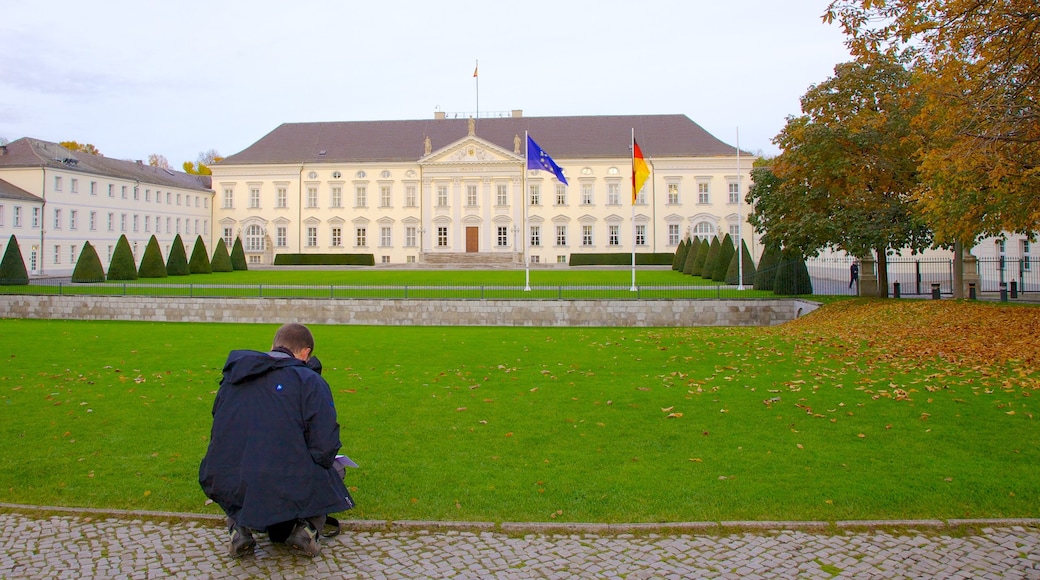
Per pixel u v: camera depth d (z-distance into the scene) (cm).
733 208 7344
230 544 596
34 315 3378
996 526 624
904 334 1788
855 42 1633
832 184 2620
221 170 7788
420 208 7544
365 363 1686
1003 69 1513
